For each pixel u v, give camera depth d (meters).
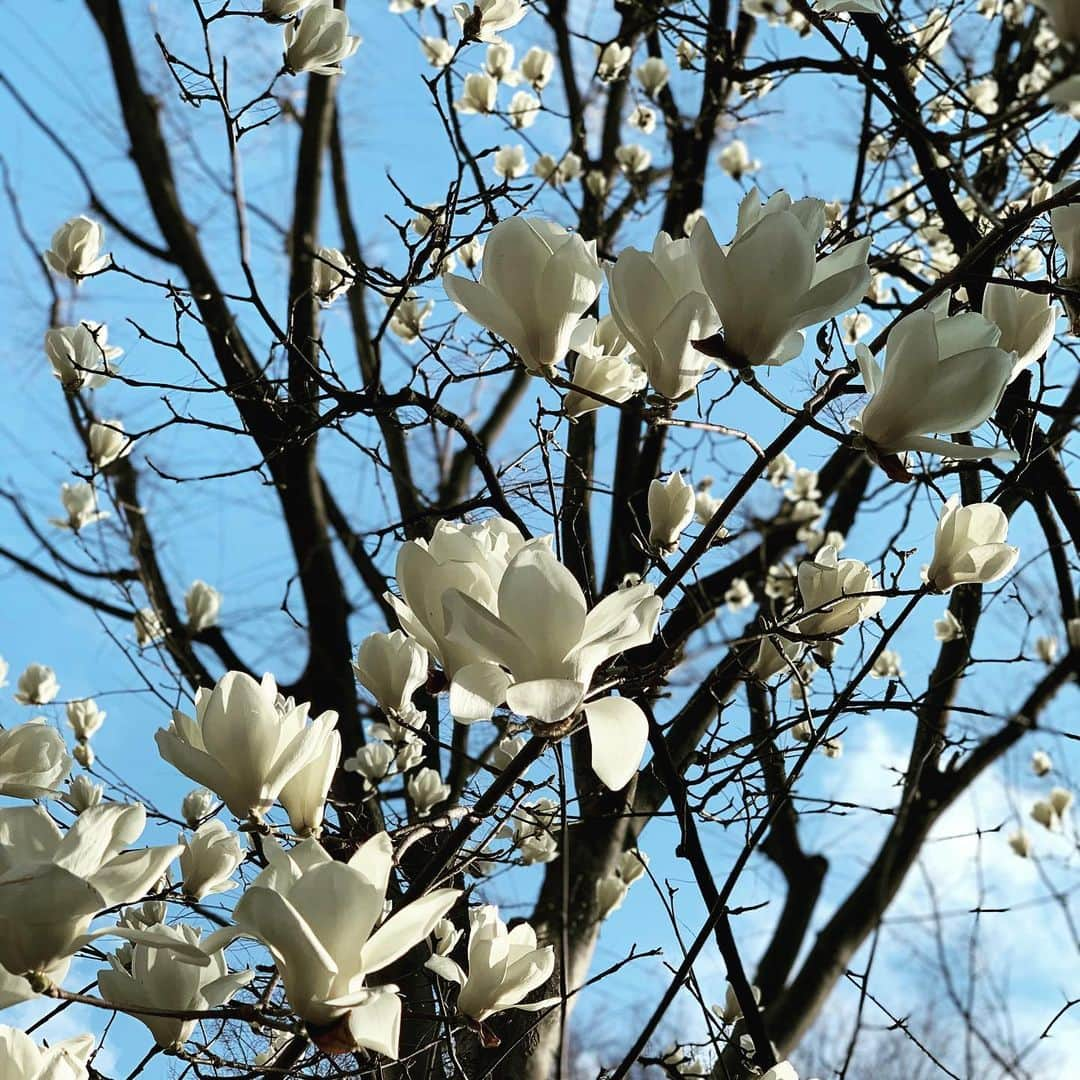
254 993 1.62
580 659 1.18
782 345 1.32
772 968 4.86
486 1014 1.42
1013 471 1.84
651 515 1.78
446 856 1.28
